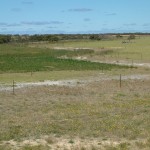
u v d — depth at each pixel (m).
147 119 22.52
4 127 20.55
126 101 29.48
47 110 25.98
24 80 43.38
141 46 114.06
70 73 50.88
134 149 16.47
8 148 16.52
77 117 23.45
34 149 16.41
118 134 18.88
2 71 54.03
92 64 64.00
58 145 17.08
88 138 18.25
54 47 124.75
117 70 54.97
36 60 73.50
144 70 54.94
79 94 33.66
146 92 34.62
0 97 31.75
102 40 175.25
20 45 144.38
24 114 24.58
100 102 29.08
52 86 38.16
